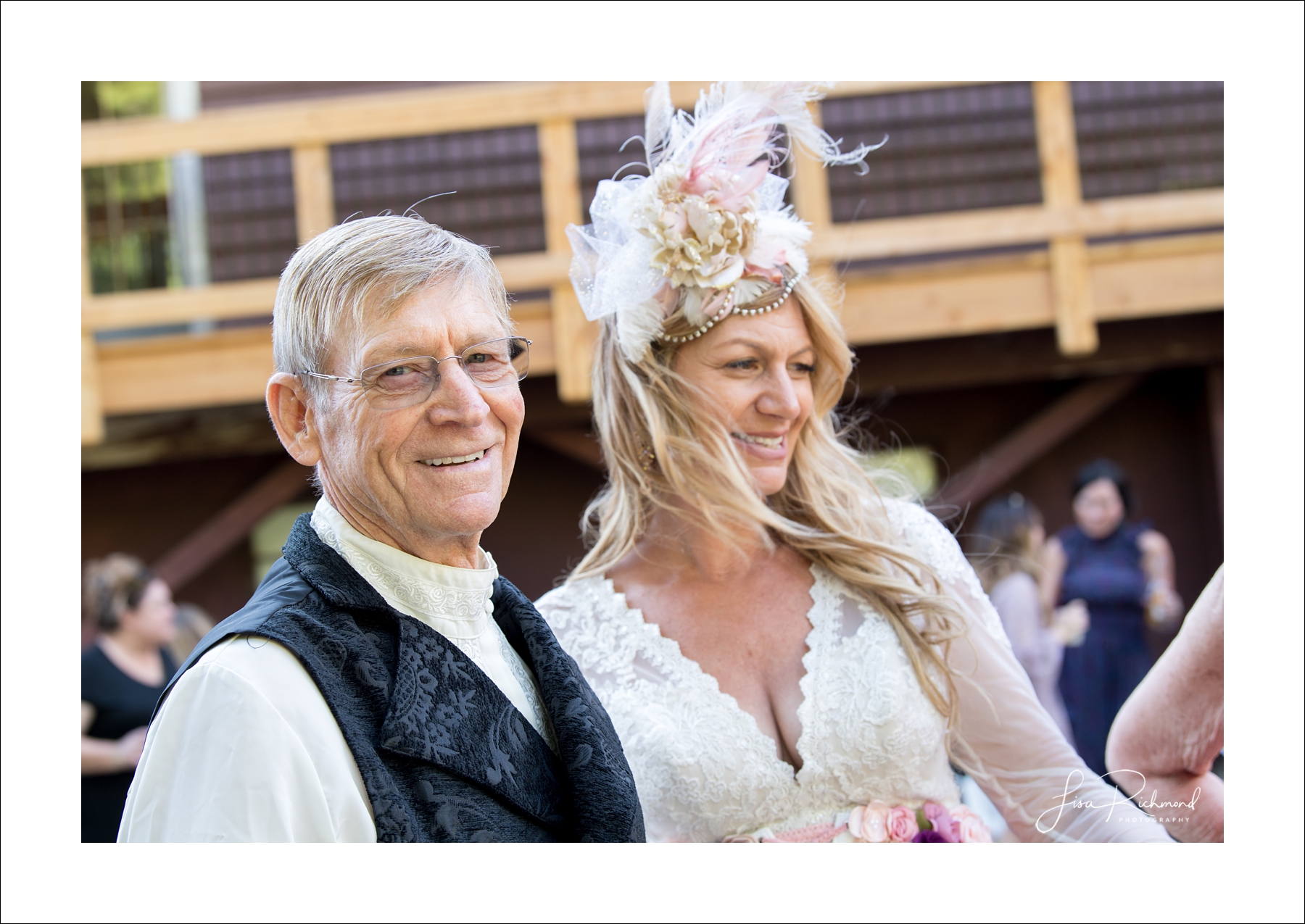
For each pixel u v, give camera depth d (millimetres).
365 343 1182
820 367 1791
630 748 1642
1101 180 5434
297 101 5754
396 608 1208
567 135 5207
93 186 5590
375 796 1073
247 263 5613
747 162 1729
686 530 1768
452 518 1200
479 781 1145
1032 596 4137
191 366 5285
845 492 1813
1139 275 5219
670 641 1711
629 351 1726
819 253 5008
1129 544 4340
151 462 5809
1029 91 5434
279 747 1043
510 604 1382
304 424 1236
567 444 5402
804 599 1733
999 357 5504
